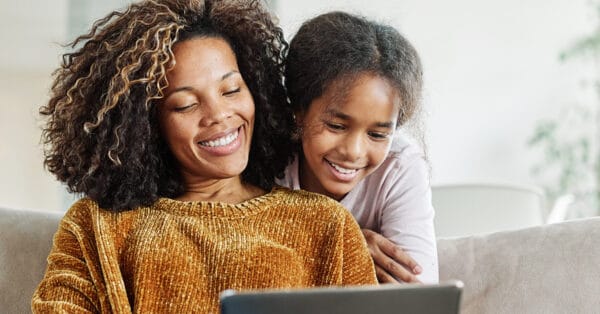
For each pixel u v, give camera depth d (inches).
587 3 192.4
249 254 64.4
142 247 64.2
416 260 69.9
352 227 67.8
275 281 64.3
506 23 192.7
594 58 193.2
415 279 68.9
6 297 70.7
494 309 67.7
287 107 72.1
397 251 69.8
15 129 199.5
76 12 185.0
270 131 71.1
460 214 108.7
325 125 68.6
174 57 65.4
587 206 193.5
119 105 65.8
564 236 68.5
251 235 65.6
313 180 73.2
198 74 65.2
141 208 66.9
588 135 194.4
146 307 63.0
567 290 66.3
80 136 67.5
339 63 67.9
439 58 191.5
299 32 72.5
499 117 193.5
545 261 67.8
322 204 67.7
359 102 67.2
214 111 65.1
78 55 69.1
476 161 193.8
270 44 71.7
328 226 66.9
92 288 63.6
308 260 66.7
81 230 65.7
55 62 193.0
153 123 67.1
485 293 68.6
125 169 66.3
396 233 71.9
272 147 71.7
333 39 69.3
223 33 68.1
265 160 71.6
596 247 67.2
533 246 68.9
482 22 192.4
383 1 184.7
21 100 197.6
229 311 42.3
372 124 67.9
